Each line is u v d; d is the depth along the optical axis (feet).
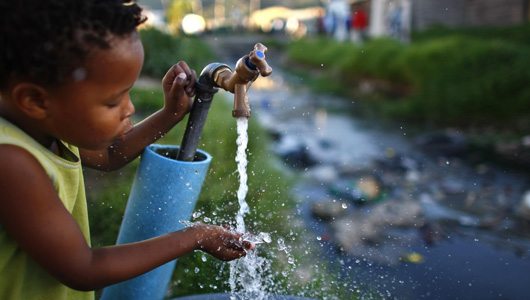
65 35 2.69
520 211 14.02
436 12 51.93
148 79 25.22
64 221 3.01
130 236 4.05
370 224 12.21
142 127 4.03
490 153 20.56
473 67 28.60
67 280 3.05
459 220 13.34
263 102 32.81
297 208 10.82
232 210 8.00
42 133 3.21
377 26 52.47
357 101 35.81
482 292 9.86
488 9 47.19
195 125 3.93
